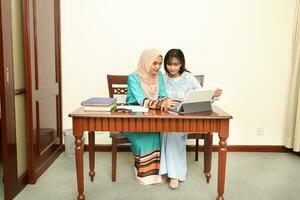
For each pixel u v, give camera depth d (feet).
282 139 11.19
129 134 7.75
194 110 6.45
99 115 6.07
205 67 10.71
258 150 11.18
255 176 8.67
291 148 10.93
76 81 10.63
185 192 7.51
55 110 10.01
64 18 10.31
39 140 8.39
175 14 10.42
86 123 6.22
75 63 10.54
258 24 10.57
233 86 10.85
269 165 9.66
